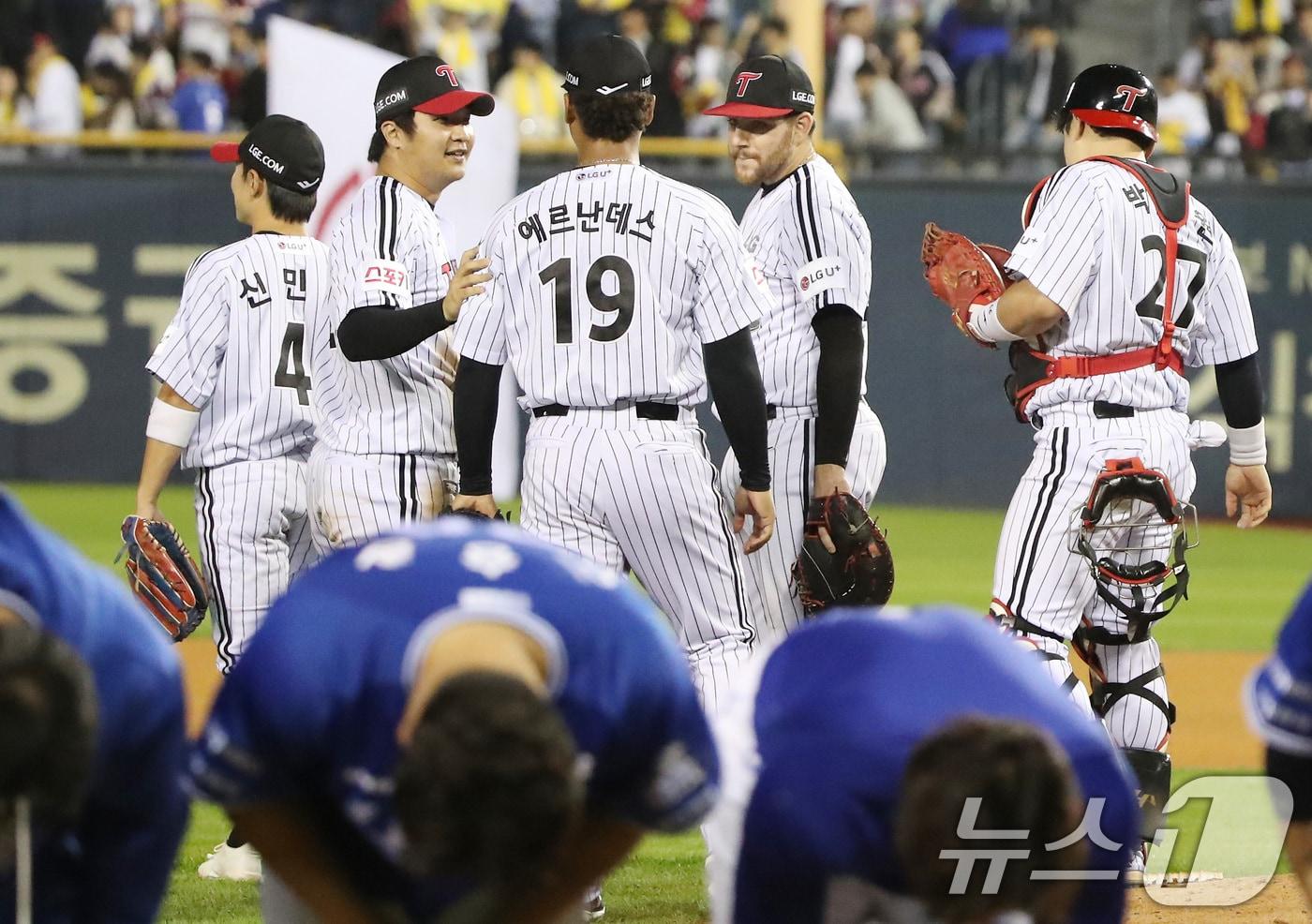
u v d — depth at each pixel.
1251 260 50.59
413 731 7.93
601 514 15.98
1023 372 17.09
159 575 18.88
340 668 8.74
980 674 9.05
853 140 55.66
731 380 16.02
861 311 17.66
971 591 37.78
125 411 51.59
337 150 31.56
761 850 9.05
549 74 54.03
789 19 52.22
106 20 57.84
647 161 50.28
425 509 17.52
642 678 8.94
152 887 9.18
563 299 15.92
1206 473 52.03
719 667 16.09
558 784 7.62
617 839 9.45
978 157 50.81
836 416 17.39
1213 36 60.81
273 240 18.95
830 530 17.45
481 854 7.57
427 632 8.67
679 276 15.90
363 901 9.73
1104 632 17.02
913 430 50.97
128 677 8.70
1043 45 57.09
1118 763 8.95
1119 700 17.11
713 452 48.69
